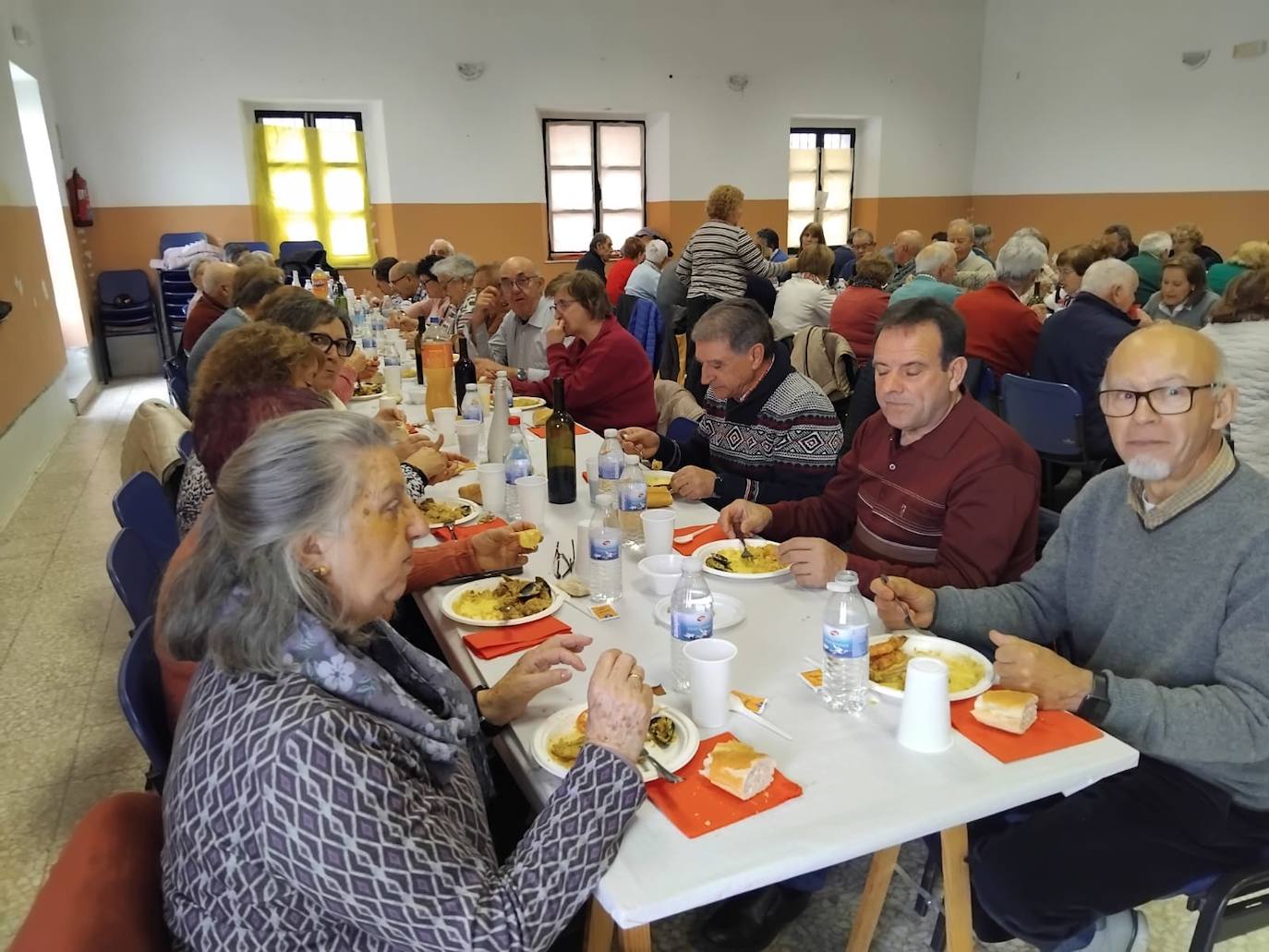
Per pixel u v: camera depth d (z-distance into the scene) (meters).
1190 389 1.27
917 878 1.89
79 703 2.72
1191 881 1.31
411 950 0.90
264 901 0.86
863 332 4.91
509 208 8.87
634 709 1.04
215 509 0.97
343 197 8.51
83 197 7.41
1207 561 1.30
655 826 1.03
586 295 3.27
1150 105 9.05
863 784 1.10
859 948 1.58
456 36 8.30
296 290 2.80
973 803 1.06
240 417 1.75
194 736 0.90
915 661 1.18
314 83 7.98
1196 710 1.22
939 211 10.88
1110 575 1.44
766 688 1.33
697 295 5.92
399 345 4.93
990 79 10.52
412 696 1.15
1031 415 3.61
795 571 1.69
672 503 2.23
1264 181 8.32
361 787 0.85
